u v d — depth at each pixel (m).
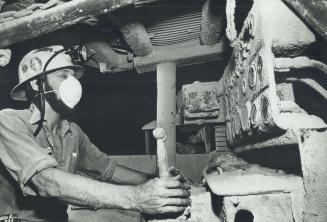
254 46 1.19
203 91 2.15
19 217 1.43
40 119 1.42
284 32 1.08
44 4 1.65
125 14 1.75
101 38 2.05
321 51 1.29
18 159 1.28
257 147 1.32
